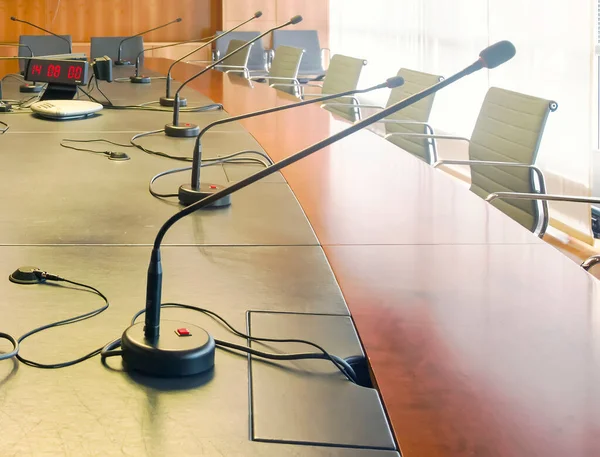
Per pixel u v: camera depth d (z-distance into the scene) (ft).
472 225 5.75
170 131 9.07
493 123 9.90
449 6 18.56
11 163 7.38
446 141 18.54
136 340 3.31
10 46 26.03
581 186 13.48
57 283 4.25
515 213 9.27
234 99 13.23
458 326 3.89
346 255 4.98
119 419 2.88
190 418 2.92
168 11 28.63
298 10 27.68
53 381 3.15
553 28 13.96
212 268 4.61
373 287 4.41
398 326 3.88
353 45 26.71
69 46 21.61
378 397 3.16
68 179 6.79
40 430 2.78
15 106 11.19
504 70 15.71
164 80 16.56
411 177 7.38
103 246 4.95
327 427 2.90
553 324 3.93
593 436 2.89
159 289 3.34
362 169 7.70
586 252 13.11
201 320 3.84
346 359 3.51
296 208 6.12
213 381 3.22
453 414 3.04
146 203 6.05
